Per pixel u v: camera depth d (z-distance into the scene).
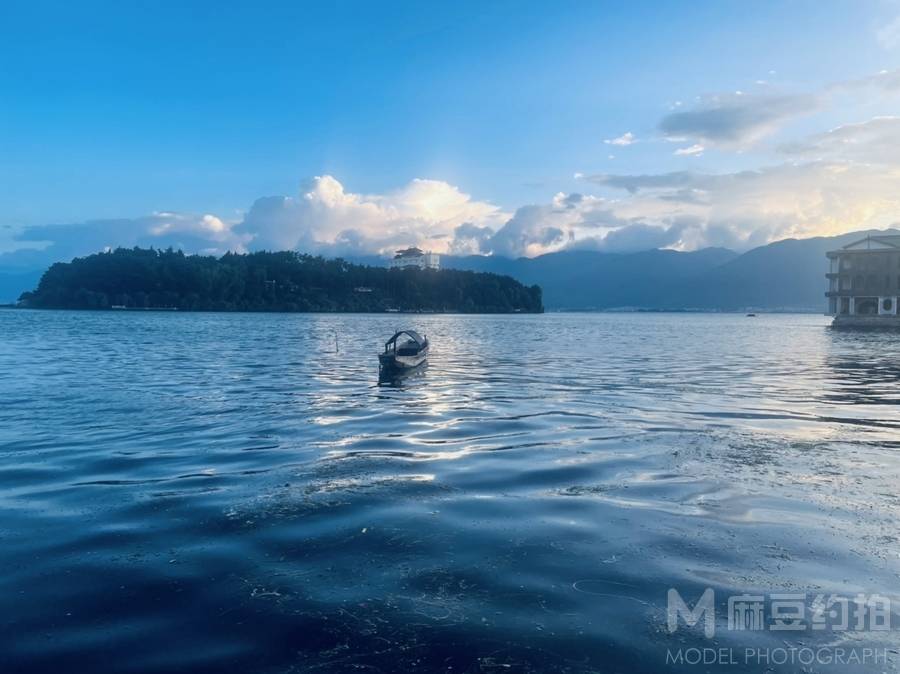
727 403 24.09
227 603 7.57
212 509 10.97
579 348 61.91
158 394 26.53
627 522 10.28
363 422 19.84
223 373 35.72
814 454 15.15
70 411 21.95
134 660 6.43
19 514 10.77
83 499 11.60
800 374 36.00
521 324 146.00
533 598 7.68
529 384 30.86
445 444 16.41
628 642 6.76
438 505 11.16
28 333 83.00
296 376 34.28
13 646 6.66
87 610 7.41
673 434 17.70
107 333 84.38
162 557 8.90
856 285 99.94
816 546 9.29
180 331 91.75
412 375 35.00
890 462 14.34
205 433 17.98
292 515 10.62
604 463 14.27
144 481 12.82
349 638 6.82
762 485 12.45
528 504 11.23
